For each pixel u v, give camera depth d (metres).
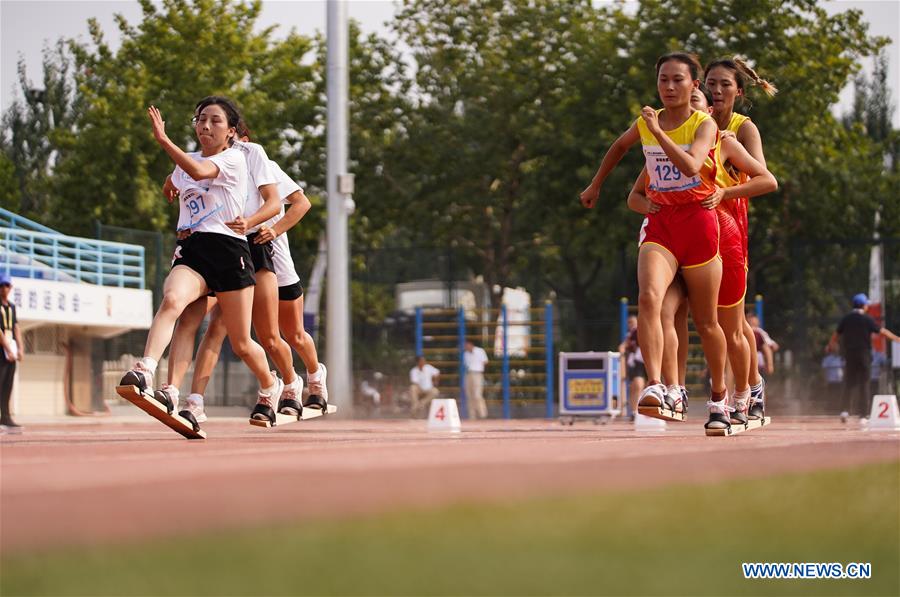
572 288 138.50
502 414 97.94
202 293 21.80
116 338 95.12
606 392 62.97
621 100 114.94
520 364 99.00
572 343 103.94
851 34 112.75
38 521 5.29
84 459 12.12
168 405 21.31
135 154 124.44
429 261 102.62
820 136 116.62
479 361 93.00
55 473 9.36
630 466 9.71
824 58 111.56
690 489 7.12
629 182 112.25
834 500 6.83
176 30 130.88
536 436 25.88
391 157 124.44
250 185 22.81
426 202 122.75
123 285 92.06
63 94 170.62
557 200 118.38
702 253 23.08
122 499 6.47
